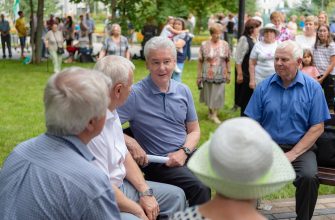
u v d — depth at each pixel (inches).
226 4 749.9
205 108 350.3
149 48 137.2
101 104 78.5
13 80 478.0
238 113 340.5
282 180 61.4
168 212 123.2
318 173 154.7
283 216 165.9
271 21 330.6
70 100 76.4
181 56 337.4
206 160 63.7
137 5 653.9
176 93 141.0
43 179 76.0
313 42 300.7
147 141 139.4
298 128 153.3
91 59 668.1
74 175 76.4
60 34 535.5
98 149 107.1
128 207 109.0
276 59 151.3
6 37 706.8
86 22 783.1
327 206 176.2
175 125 140.4
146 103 138.2
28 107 348.2
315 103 151.5
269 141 61.1
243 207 62.9
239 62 289.0
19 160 78.9
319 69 290.8
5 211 76.5
